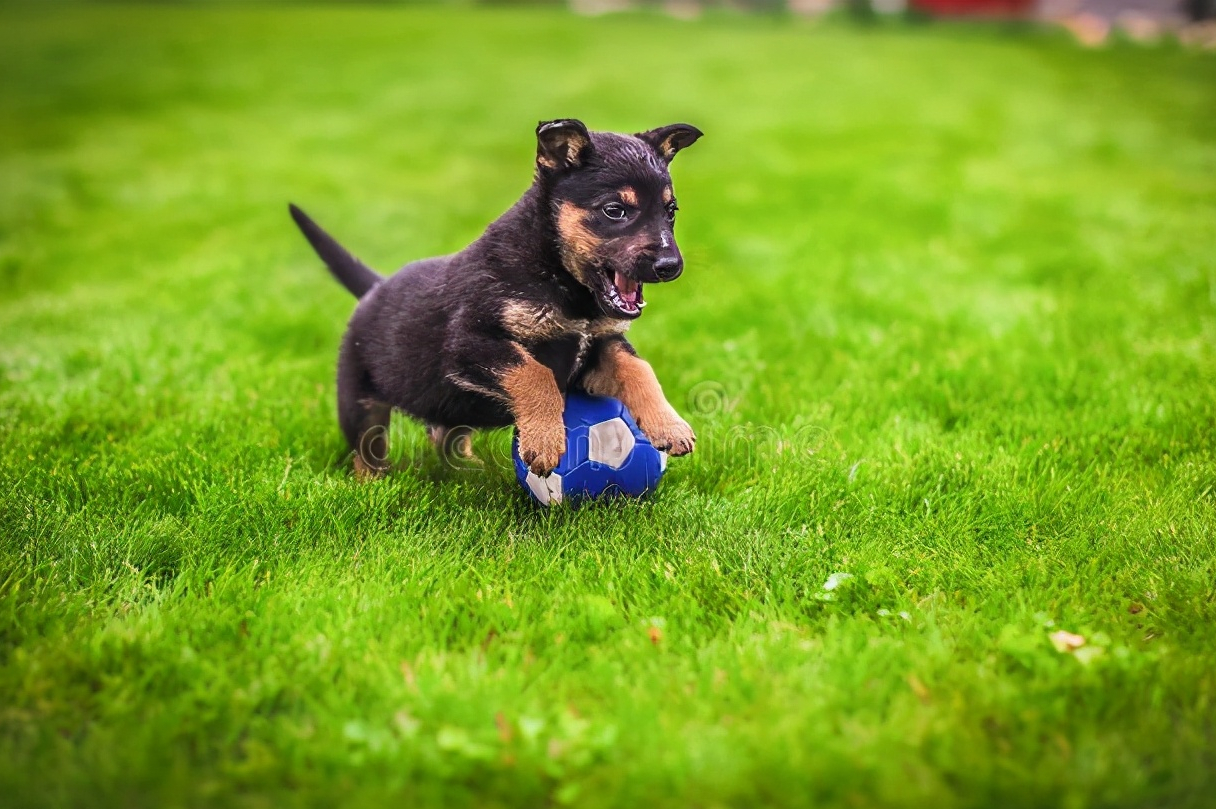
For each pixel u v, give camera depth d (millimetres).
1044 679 2600
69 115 13578
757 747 2342
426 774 2277
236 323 6062
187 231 8547
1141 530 3453
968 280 6727
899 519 3576
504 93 14953
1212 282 6328
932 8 25156
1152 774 2297
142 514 3576
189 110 14008
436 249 7781
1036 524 3549
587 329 3527
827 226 8148
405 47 19422
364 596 3029
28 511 3525
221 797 2248
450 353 3463
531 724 2375
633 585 3160
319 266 7418
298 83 15891
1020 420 4383
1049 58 18203
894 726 2436
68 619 2904
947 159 10766
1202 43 19812
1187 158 10703
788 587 3115
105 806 2227
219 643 2789
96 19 24000
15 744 2404
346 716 2494
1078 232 7883
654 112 13539
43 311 6285
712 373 5066
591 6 30188
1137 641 2824
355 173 10758
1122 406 4535
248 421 4426
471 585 3152
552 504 3594
